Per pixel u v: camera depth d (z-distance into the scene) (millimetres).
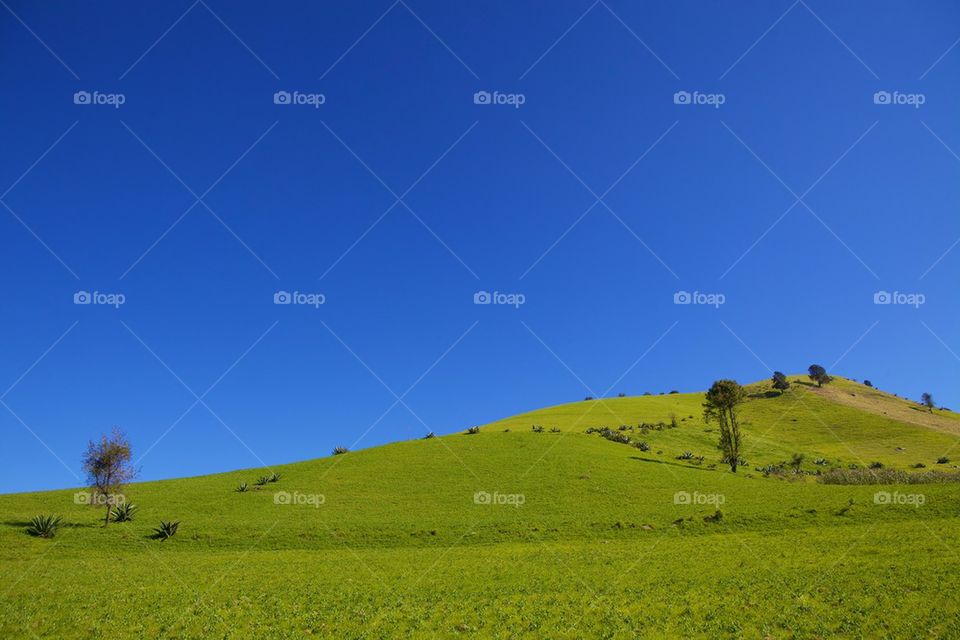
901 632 25812
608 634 27906
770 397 160625
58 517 54719
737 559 39688
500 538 51031
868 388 177875
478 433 104438
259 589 36750
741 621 28438
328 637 28906
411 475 78688
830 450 113750
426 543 50469
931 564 34875
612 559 42031
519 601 33219
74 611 32781
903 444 117125
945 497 52500
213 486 76375
